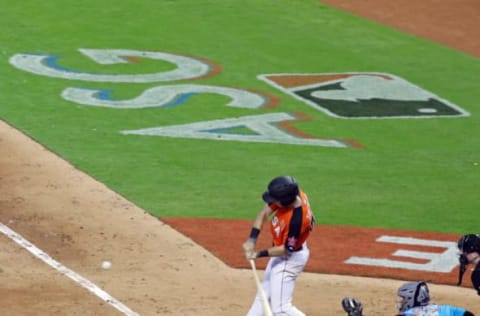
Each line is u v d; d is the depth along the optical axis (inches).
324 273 2689.5
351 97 4616.1
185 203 3230.8
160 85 4626.0
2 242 2783.0
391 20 5733.3
